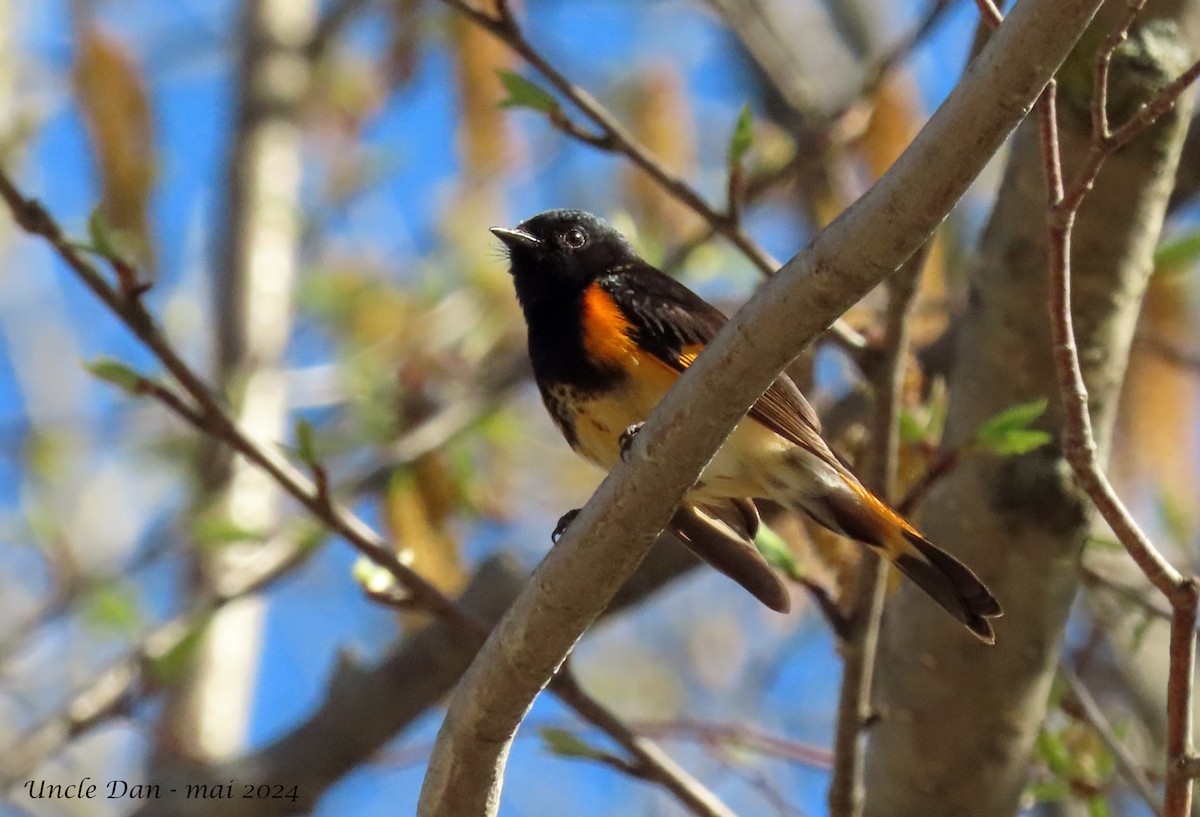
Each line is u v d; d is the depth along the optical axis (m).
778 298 5.14
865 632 7.26
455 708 6.23
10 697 13.42
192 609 10.27
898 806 7.95
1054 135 5.45
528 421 14.90
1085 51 7.21
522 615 5.93
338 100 14.80
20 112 13.45
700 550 8.08
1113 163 7.27
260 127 14.15
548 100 7.76
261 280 13.33
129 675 10.11
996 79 4.59
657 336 8.17
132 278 7.25
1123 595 8.63
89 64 12.43
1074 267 7.41
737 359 5.27
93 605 11.50
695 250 10.91
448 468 10.95
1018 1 4.58
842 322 7.34
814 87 13.32
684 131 12.79
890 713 7.97
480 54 11.65
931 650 7.84
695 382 5.38
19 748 9.78
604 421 8.34
